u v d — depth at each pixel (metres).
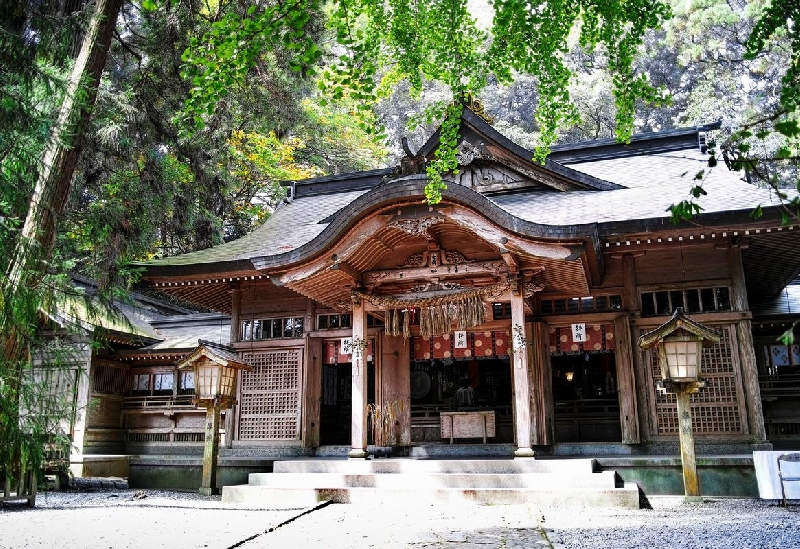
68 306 13.46
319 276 11.34
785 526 6.73
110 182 17.58
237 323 14.85
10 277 8.75
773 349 13.29
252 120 20.92
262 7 13.52
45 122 9.05
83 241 15.94
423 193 10.31
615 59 9.55
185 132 7.34
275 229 16.23
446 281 11.62
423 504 8.95
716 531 6.41
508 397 19.11
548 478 9.26
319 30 15.76
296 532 6.70
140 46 16.84
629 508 8.41
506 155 14.28
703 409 11.43
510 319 12.88
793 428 12.80
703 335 8.88
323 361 14.34
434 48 7.80
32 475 9.43
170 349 15.66
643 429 11.66
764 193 11.90
